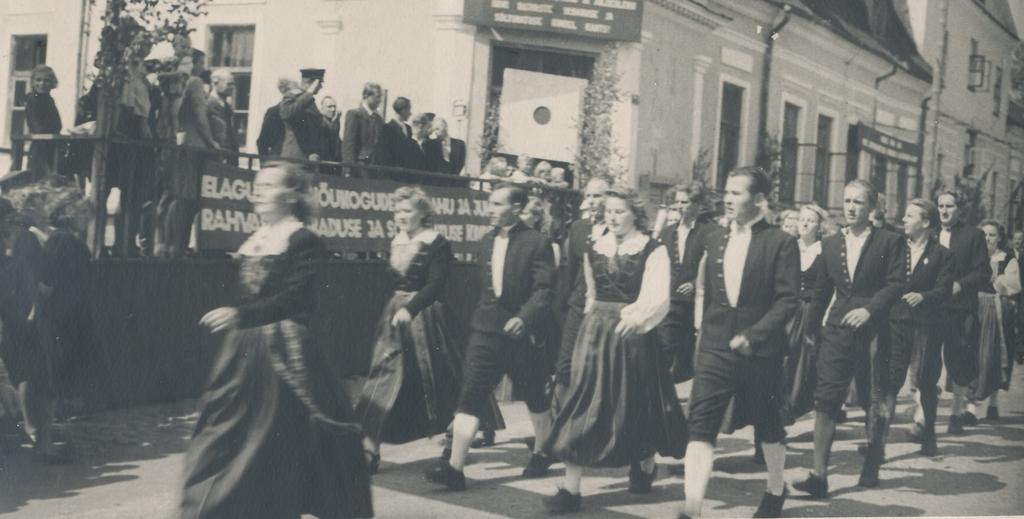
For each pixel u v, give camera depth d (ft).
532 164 35.60
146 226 21.72
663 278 16.76
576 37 38.86
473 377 18.04
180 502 12.80
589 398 16.65
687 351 21.95
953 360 25.08
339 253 25.75
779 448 16.65
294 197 13.70
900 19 61.41
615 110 39.40
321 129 27.48
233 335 13.25
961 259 25.07
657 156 41.57
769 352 15.93
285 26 38.06
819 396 18.80
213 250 22.94
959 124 56.59
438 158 30.94
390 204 27.30
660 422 16.88
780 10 48.47
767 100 49.24
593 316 16.92
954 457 22.82
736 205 16.33
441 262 18.37
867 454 19.85
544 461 19.16
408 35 37.55
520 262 18.39
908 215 22.49
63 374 18.43
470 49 37.47
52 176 19.56
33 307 17.98
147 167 21.62
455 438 17.87
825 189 54.54
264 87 38.22
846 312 18.92
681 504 17.54
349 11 37.68
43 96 23.85
